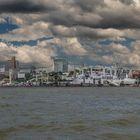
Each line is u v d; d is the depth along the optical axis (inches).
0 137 2778.1
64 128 3208.7
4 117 4168.3
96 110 5319.9
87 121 3740.2
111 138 2726.4
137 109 5531.5
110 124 3496.6
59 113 4712.1
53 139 2674.7
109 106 6284.5
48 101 7869.1
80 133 2940.5
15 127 3262.8
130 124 3503.9
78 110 5285.4
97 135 2844.5
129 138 2726.4
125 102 7593.5
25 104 6702.8
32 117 4160.9
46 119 3949.3
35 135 2851.9
